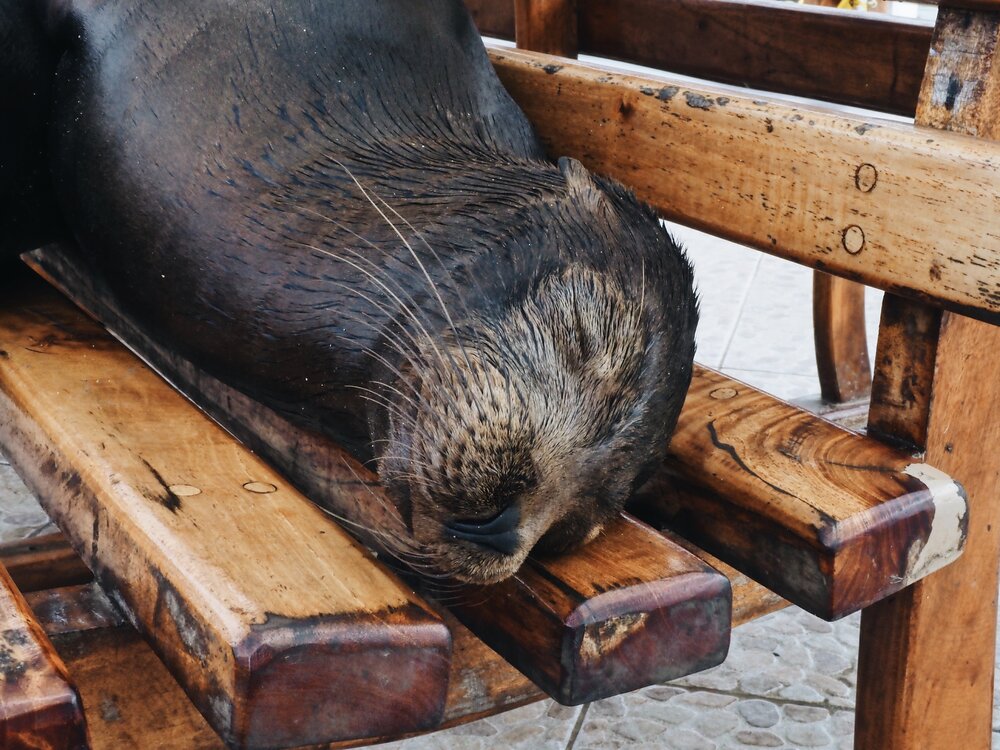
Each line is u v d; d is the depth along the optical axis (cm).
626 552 211
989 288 218
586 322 224
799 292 644
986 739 264
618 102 303
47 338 277
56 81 295
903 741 248
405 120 279
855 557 213
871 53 356
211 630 165
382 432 228
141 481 205
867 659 250
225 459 219
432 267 226
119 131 277
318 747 199
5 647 159
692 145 282
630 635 194
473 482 205
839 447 241
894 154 232
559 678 192
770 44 384
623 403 225
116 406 239
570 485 214
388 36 287
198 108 272
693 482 240
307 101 272
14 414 249
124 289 286
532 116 334
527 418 210
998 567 254
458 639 223
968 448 248
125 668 209
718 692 344
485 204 238
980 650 254
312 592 174
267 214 255
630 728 327
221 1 280
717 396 269
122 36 283
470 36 309
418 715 174
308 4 279
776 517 220
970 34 229
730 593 202
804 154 252
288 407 260
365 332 231
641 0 417
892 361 243
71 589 217
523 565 206
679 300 247
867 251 241
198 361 276
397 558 214
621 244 240
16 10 291
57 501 221
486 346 215
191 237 262
